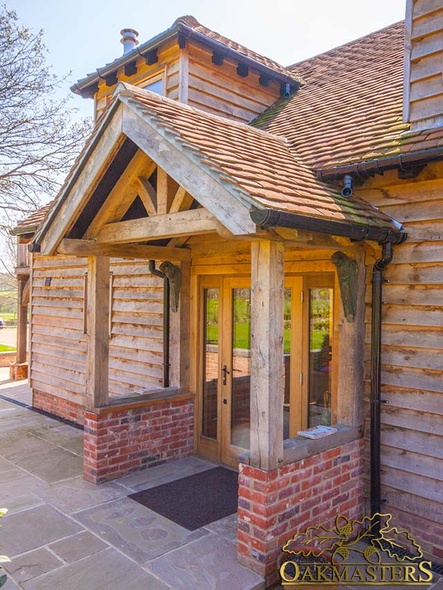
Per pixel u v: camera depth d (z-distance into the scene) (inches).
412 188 167.8
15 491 205.0
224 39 302.5
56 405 357.4
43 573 144.6
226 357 237.6
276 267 143.9
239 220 133.8
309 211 136.1
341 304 175.9
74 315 343.3
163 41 272.7
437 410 159.8
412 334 166.4
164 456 238.8
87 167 190.2
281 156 188.1
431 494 160.9
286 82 323.0
